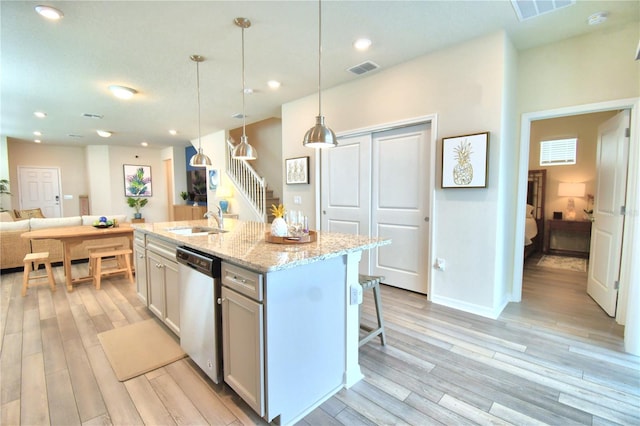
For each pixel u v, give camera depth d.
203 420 1.62
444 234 3.10
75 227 4.17
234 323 1.67
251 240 2.18
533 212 5.72
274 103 4.70
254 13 2.32
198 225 3.20
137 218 9.11
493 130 2.72
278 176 6.72
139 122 5.83
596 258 3.23
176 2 2.17
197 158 3.71
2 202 6.99
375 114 3.55
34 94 4.12
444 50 2.97
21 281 4.06
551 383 1.90
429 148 3.24
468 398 1.77
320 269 1.73
